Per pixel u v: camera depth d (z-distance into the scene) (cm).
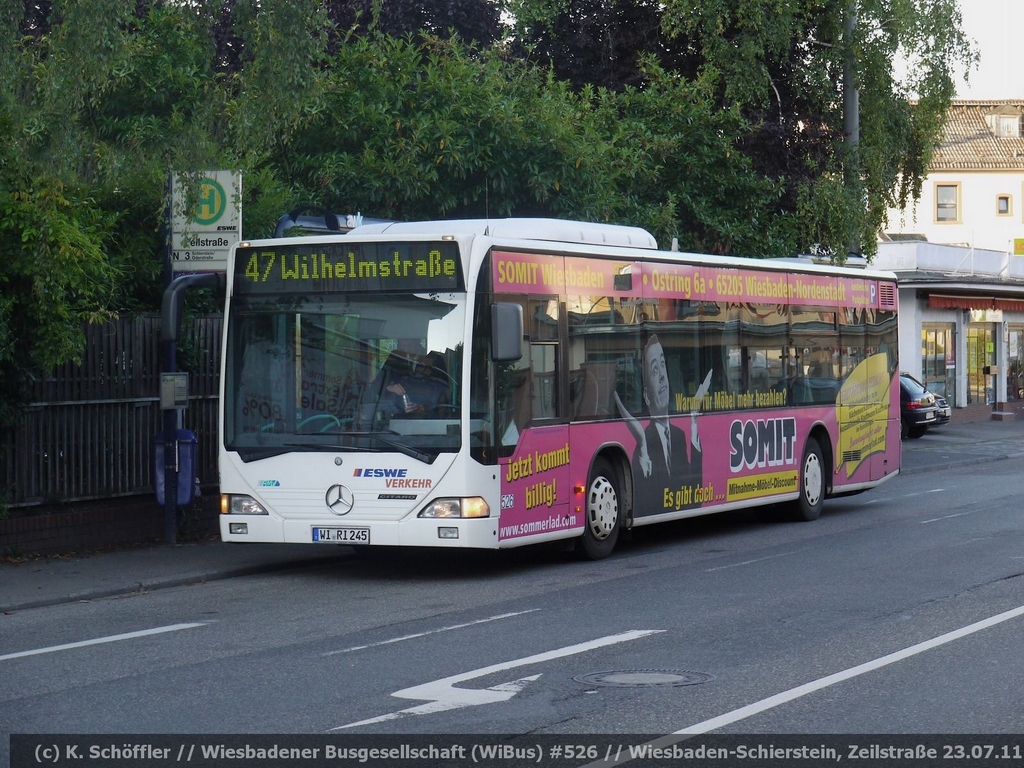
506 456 1407
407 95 2355
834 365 2098
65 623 1197
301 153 2345
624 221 2627
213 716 809
